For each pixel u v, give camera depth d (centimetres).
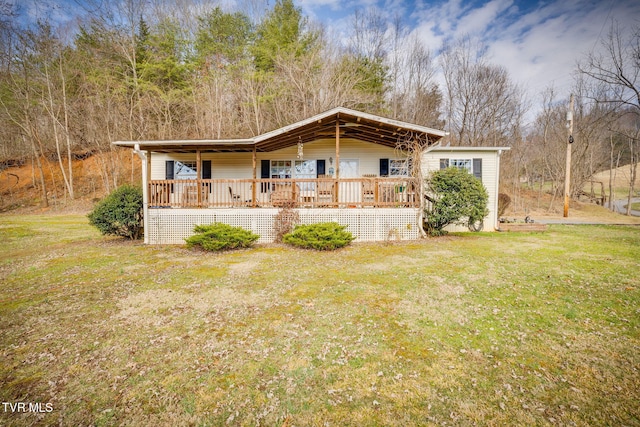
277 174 1288
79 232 1234
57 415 233
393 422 222
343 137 1243
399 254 757
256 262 697
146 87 2138
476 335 344
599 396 244
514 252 764
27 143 2692
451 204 966
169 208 984
